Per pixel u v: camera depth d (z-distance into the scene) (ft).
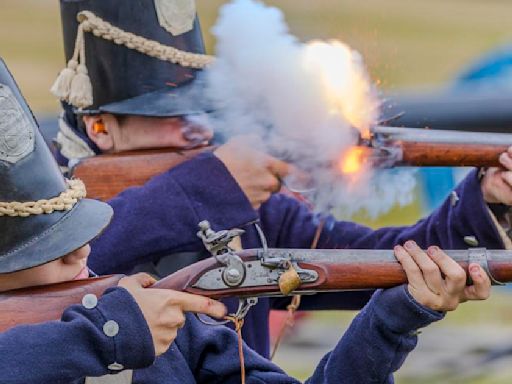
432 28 157.58
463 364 71.00
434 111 57.21
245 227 40.50
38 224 29.19
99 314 28.84
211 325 33.17
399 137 35.91
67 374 28.37
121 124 39.42
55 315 29.25
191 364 33.47
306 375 69.31
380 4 163.02
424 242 39.32
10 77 29.53
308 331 74.18
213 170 37.11
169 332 29.53
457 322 77.20
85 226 29.48
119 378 31.24
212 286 30.50
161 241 36.96
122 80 39.11
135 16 39.14
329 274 30.50
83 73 39.73
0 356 28.07
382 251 30.66
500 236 37.29
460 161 35.91
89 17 39.40
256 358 33.65
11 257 28.89
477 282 30.09
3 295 29.48
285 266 30.50
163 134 38.86
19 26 173.58
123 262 37.01
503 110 57.36
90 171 38.45
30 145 29.32
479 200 37.19
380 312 30.63
